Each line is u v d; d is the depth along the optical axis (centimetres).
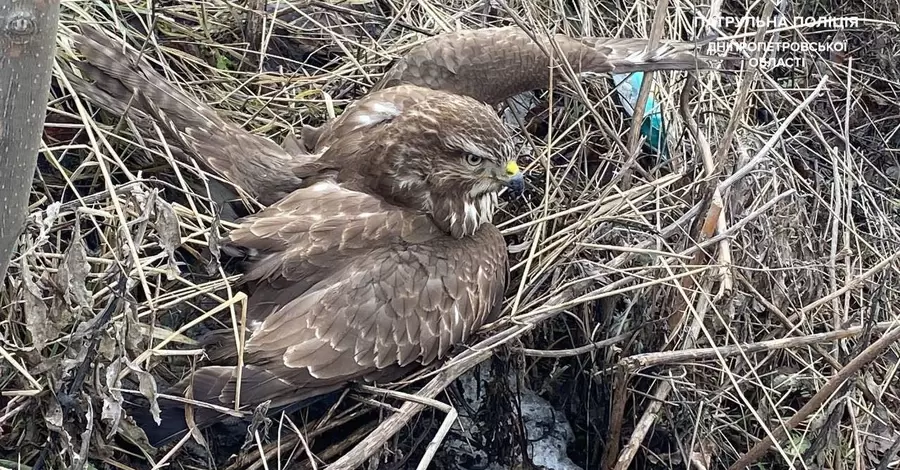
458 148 78
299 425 79
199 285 74
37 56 46
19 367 66
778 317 89
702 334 89
